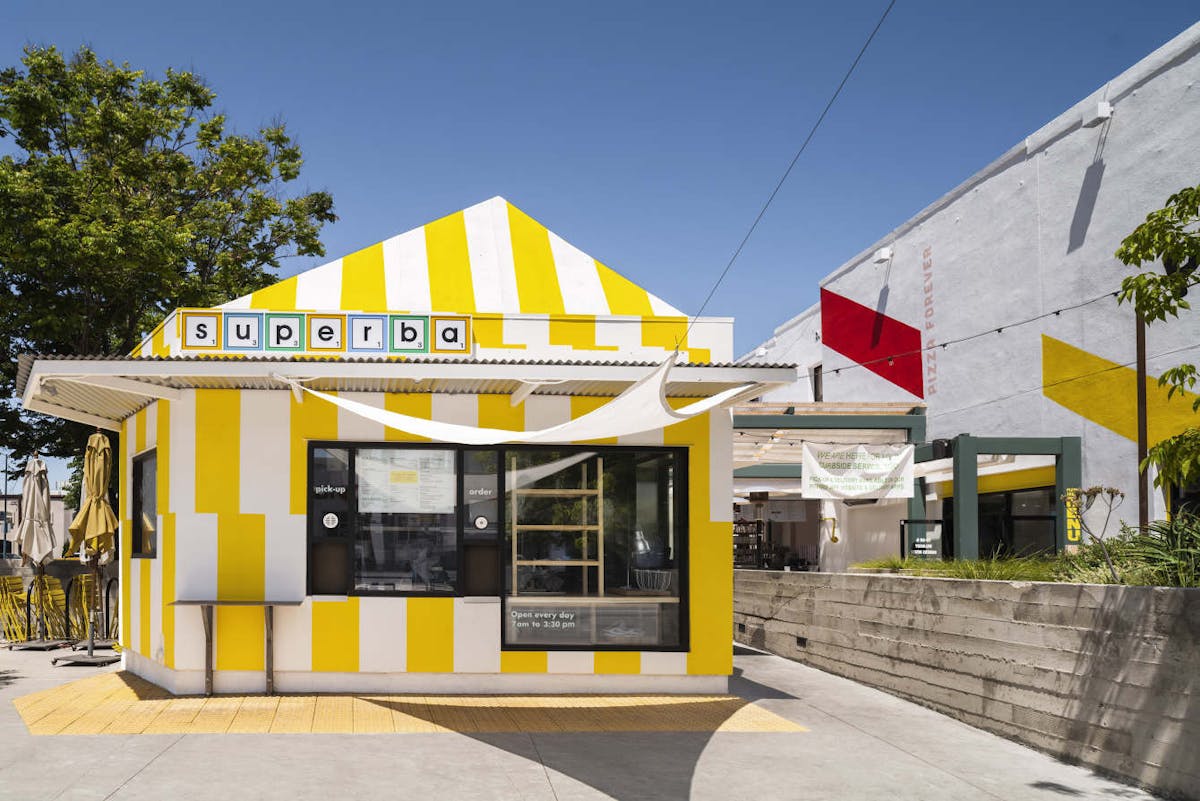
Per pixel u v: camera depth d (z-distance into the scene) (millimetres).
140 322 22938
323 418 11133
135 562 12375
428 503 11266
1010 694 9523
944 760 8680
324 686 11000
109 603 16328
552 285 12312
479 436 9711
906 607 11555
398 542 11195
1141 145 14125
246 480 11016
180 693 10867
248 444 11047
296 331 11250
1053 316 15922
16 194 19719
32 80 22375
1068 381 15547
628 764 8297
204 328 11180
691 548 11555
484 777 7770
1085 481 15109
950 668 10578
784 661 15008
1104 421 14750
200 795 7117
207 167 24672
